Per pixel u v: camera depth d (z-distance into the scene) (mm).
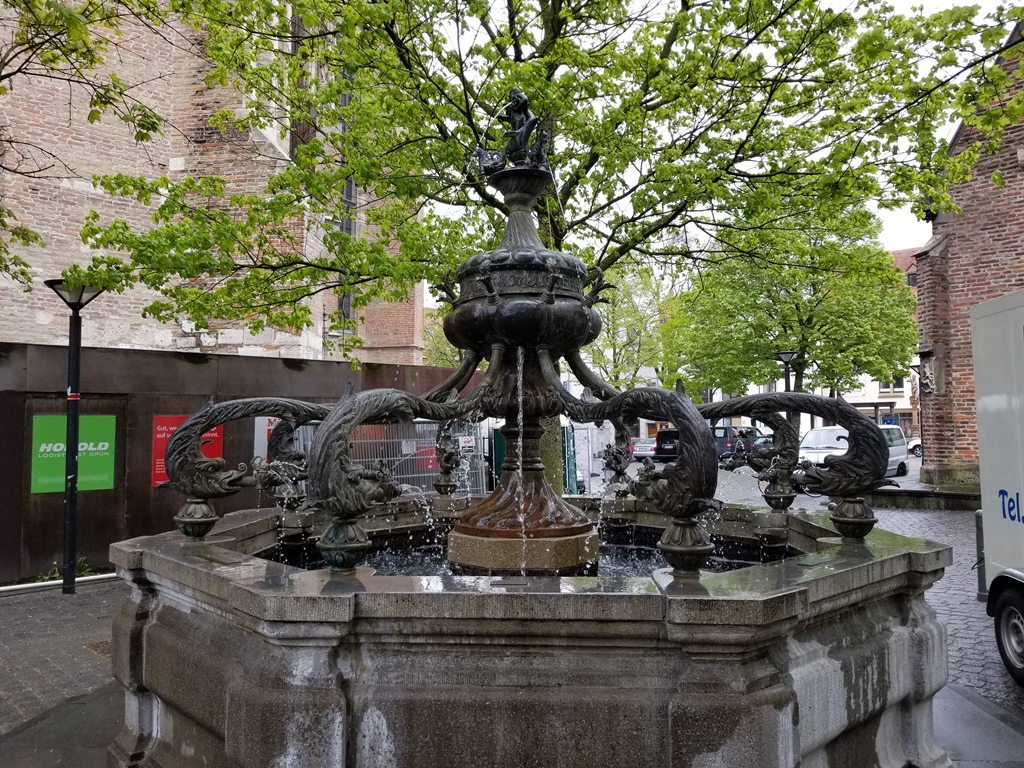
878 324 26016
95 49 6617
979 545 8523
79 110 12922
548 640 2721
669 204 9234
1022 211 16172
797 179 8883
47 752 4184
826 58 7930
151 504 10586
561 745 2633
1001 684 5832
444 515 6398
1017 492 5965
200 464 4094
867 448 3838
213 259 8766
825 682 3010
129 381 10445
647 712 2623
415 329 25266
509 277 4453
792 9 7668
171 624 3621
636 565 5414
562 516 4582
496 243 8969
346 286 9617
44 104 12562
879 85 6949
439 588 2781
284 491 4188
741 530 5371
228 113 9930
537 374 4574
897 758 3537
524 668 2719
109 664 6230
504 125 8086
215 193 9047
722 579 2922
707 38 8102
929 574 3615
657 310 30234
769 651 2826
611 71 7941
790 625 2742
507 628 2701
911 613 3654
